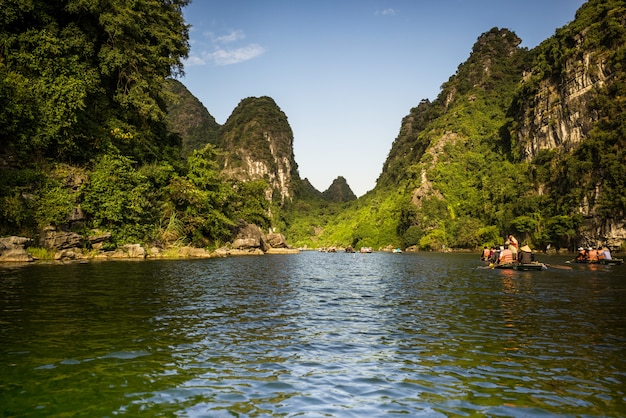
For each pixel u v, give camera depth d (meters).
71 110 30.67
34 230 27.45
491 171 123.50
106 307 10.62
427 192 135.62
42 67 31.05
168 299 12.36
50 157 31.14
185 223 45.41
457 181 134.75
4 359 6.32
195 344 7.44
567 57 91.69
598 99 78.94
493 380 5.82
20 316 9.30
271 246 82.81
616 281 19.67
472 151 143.38
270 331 8.63
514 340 8.04
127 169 36.12
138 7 41.75
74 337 7.64
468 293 15.51
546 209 86.88
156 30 44.53
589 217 73.62
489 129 149.88
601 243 70.75
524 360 6.73
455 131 154.75
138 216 36.59
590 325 9.47
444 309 11.75
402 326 9.35
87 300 11.55
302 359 6.73
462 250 110.94
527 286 17.72
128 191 35.22
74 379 5.56
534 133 104.62
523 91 110.62
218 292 14.49
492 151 137.12
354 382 5.71
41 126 29.55
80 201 31.38
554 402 5.05
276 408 4.81
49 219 28.17
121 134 36.84
